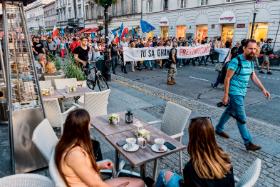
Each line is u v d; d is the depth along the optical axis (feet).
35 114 12.33
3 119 18.39
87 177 7.29
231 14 73.82
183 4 91.04
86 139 7.60
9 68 11.34
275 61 53.93
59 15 225.97
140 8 118.73
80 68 28.17
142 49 45.34
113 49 42.70
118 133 11.48
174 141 10.86
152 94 28.73
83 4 175.42
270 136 17.49
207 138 7.01
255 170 7.46
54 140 11.14
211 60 59.26
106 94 17.15
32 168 12.76
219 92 30.40
